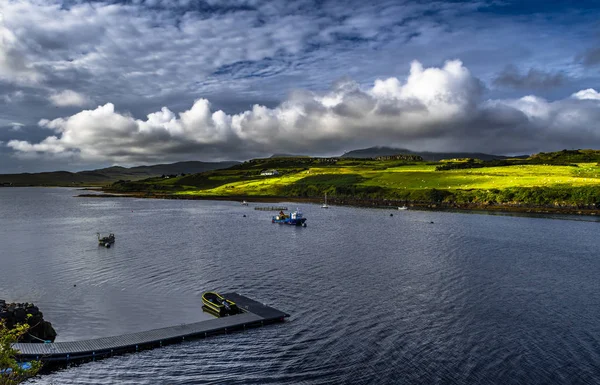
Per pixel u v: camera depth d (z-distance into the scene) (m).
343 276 79.25
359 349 48.78
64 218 189.12
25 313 51.00
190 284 74.25
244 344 50.28
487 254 99.88
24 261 92.81
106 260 93.50
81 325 55.88
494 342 50.22
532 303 63.62
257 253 102.06
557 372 43.28
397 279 77.00
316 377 42.97
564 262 91.00
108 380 42.69
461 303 63.72
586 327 54.47
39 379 42.66
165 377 43.25
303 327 55.09
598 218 172.38
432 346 49.31
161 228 151.88
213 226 158.62
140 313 60.28
